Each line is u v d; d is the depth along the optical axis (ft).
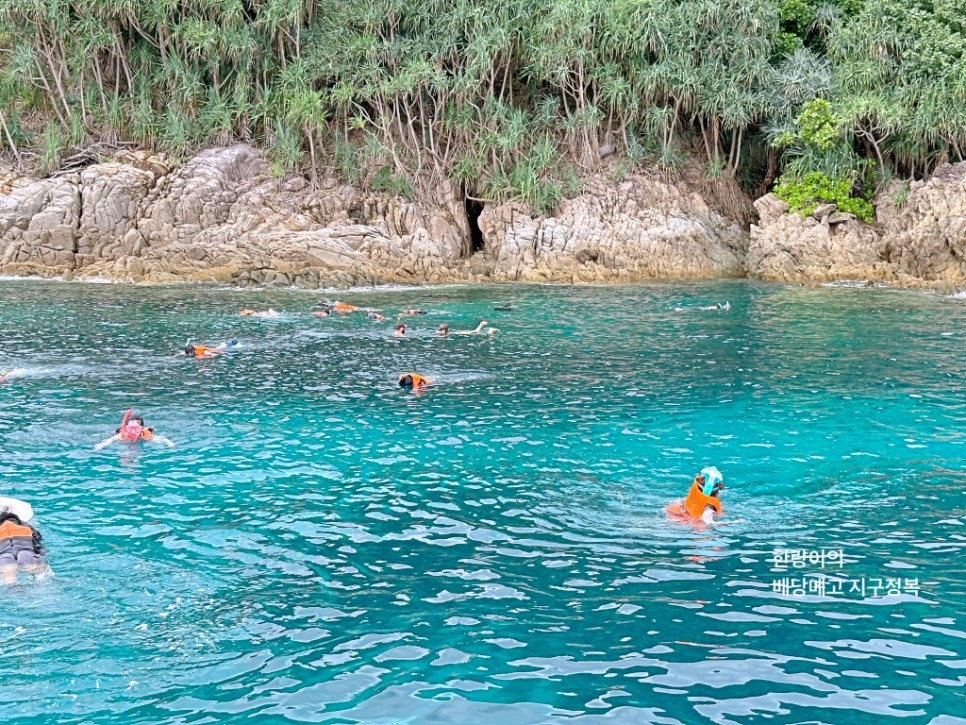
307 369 58.80
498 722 17.85
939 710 18.20
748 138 159.63
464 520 30.01
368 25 143.13
